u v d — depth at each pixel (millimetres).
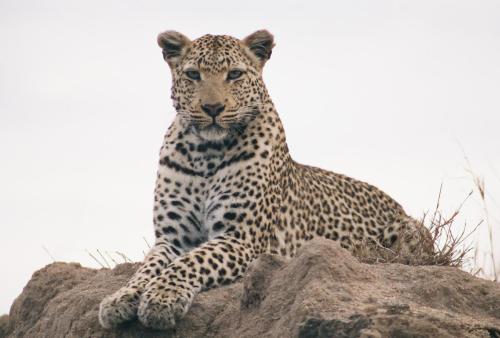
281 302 10094
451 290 10180
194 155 13109
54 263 13719
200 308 11000
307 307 9469
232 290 11414
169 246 13000
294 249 13641
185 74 13125
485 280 10641
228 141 13109
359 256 14031
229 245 12453
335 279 10055
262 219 13062
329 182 14656
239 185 12977
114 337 10992
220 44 13258
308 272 10102
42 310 13219
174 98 13367
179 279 11367
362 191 14984
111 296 11117
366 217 14672
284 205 13578
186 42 13469
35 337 12531
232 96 12977
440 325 9023
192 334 10773
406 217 14891
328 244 10344
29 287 13500
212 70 13000
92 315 11320
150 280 11367
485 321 9914
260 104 13438
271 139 13375
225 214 12953
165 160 13289
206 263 11859
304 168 14523
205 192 13125
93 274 13445
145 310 10727
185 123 13227
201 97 12820
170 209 13180
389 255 13969
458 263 13633
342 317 9195
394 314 9117
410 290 10172
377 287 10125
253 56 13578
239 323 10445
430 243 14039
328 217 14250
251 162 13070
